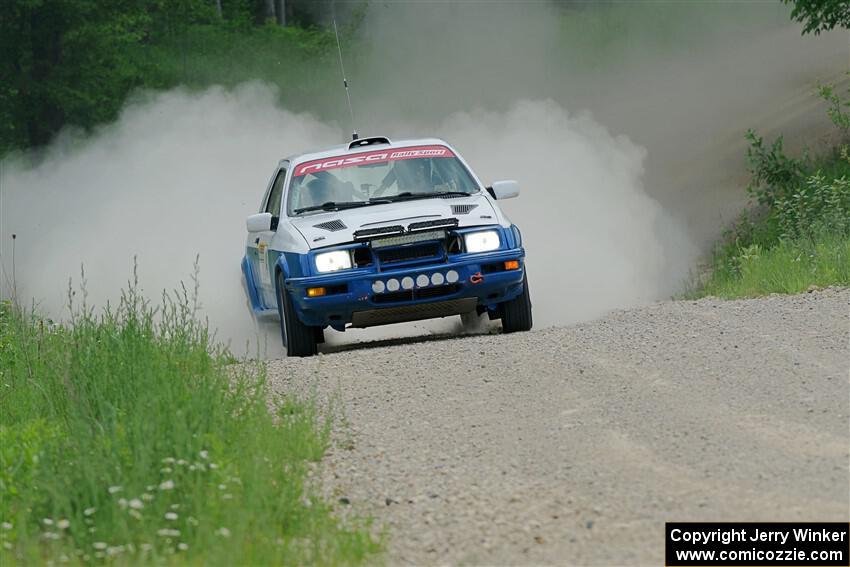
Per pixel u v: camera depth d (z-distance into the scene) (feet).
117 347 124.26
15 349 140.97
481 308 150.71
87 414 100.63
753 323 127.65
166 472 81.97
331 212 152.66
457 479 87.81
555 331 133.90
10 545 79.82
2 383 128.67
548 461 89.56
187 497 80.43
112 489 77.51
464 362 122.42
